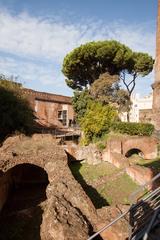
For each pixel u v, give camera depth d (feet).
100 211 36.99
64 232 29.22
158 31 79.82
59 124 135.33
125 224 31.81
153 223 20.71
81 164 80.43
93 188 59.31
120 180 61.41
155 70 80.89
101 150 82.02
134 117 157.99
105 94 115.55
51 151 56.85
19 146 59.93
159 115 79.46
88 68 129.08
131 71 132.16
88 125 94.02
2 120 80.28
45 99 129.59
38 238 42.88
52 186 43.80
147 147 81.51
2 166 54.39
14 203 60.29
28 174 80.38
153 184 45.50
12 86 89.25
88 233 30.81
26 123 87.81
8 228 47.34
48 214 33.35
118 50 121.08
